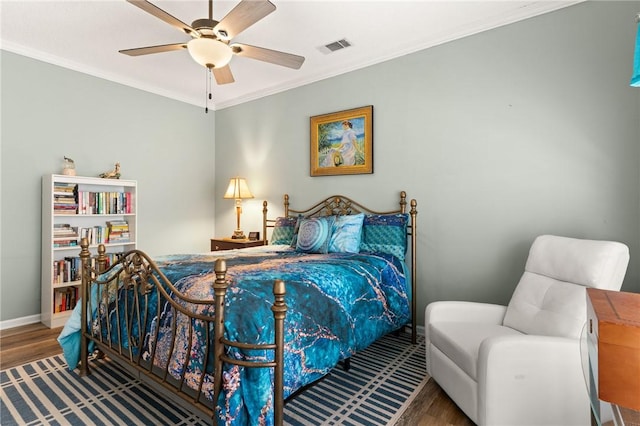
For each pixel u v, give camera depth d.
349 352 1.98
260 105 4.30
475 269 2.75
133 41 3.02
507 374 1.49
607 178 2.24
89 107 3.62
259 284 1.68
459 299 2.82
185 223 4.52
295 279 1.86
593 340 0.82
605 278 1.62
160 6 2.46
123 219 3.92
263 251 3.11
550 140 2.44
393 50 3.13
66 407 1.83
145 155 4.11
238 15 1.98
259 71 3.67
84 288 2.23
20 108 3.16
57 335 2.93
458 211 2.83
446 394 1.99
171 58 3.38
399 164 3.15
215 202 4.84
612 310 0.79
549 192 2.44
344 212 3.51
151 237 4.16
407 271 3.04
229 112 4.66
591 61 2.29
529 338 1.52
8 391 2.00
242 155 4.50
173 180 4.39
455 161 2.85
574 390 1.44
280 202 4.11
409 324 3.04
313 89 3.78
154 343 1.73
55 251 3.36
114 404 1.87
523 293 1.98
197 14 2.56
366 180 3.37
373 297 2.31
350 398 1.94
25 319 3.20
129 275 1.90
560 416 1.46
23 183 3.18
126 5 2.48
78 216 3.43
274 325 1.44
